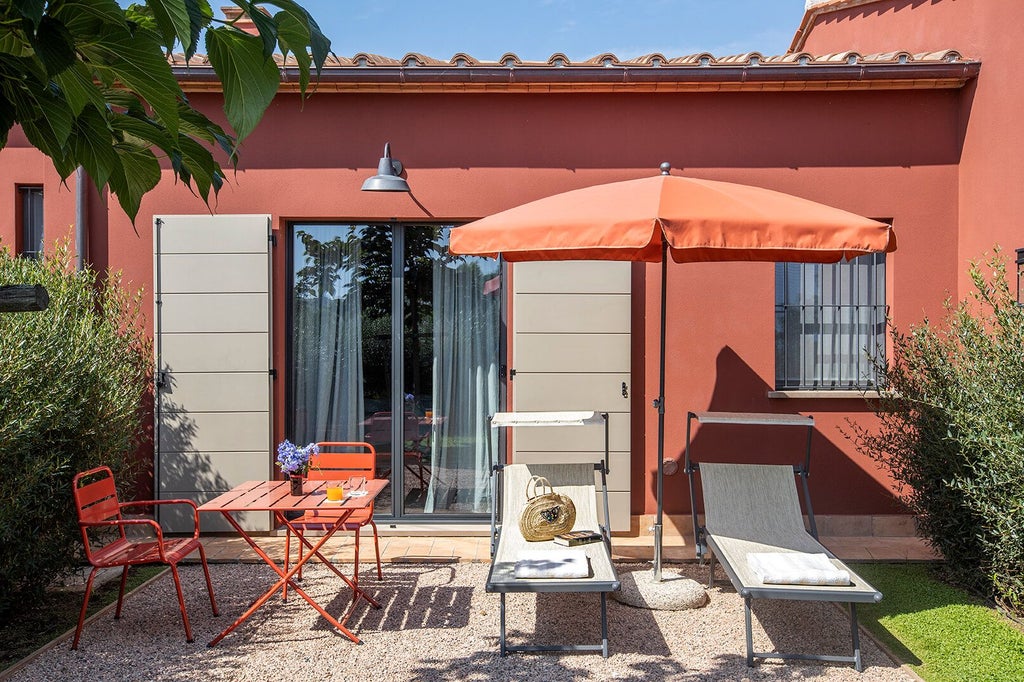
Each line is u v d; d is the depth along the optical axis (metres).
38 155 6.32
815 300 6.45
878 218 6.34
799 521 4.94
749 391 6.30
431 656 3.97
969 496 4.71
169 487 6.20
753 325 6.30
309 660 3.92
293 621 4.48
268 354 6.23
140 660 3.93
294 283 6.54
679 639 4.21
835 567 4.14
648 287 6.32
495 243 4.27
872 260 6.45
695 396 6.30
